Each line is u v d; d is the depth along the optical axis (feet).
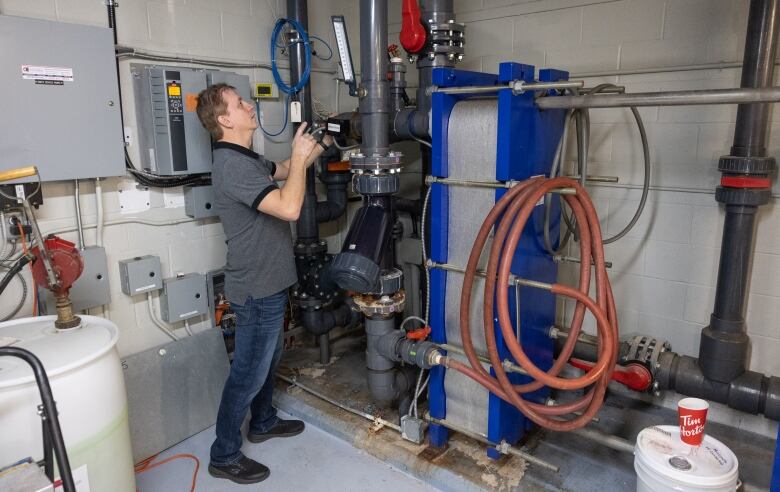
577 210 5.80
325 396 8.59
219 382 8.48
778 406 6.88
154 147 7.53
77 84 6.53
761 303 7.43
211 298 8.64
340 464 7.38
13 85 6.03
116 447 5.21
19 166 6.18
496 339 6.33
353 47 10.91
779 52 6.73
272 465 7.38
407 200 9.75
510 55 9.02
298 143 6.44
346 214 11.31
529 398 7.16
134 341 7.94
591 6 8.09
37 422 4.52
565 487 6.51
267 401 7.87
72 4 6.72
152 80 7.28
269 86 9.20
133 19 7.39
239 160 6.40
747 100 4.57
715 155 7.47
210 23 8.34
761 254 7.32
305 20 9.00
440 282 6.81
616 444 6.31
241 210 6.53
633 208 8.26
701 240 7.77
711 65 7.22
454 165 6.51
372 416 7.90
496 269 5.74
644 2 7.64
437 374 7.06
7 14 6.20
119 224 7.59
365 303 6.95
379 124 6.82
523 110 5.99
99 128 6.80
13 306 6.64
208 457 7.62
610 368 5.64
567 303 9.09
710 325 7.43
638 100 5.15
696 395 7.49
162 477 7.15
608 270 8.66
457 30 7.73
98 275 7.22
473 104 6.35
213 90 6.44
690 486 4.97
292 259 7.07
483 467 6.87
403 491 6.83
